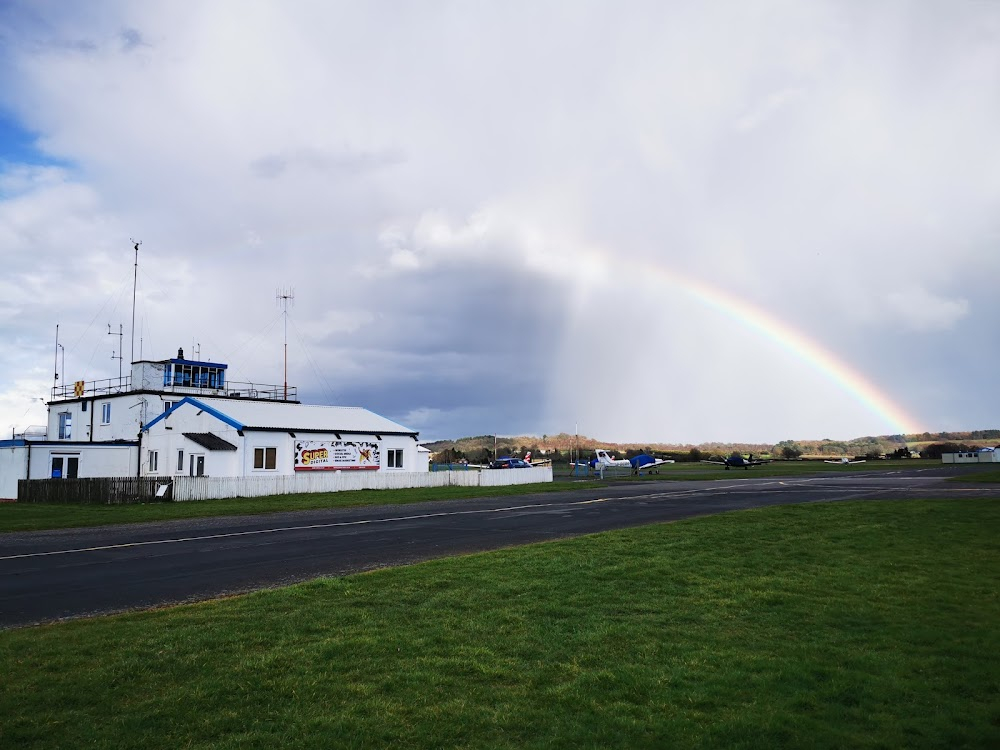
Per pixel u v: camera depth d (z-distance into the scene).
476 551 18.03
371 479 44.12
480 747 6.37
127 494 35.59
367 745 6.39
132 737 6.53
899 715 7.05
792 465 97.25
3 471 47.84
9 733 6.57
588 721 6.91
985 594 11.95
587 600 11.59
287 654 8.77
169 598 12.84
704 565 14.54
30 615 11.64
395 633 9.68
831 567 14.30
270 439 44.00
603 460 75.75
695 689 7.70
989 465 83.06
